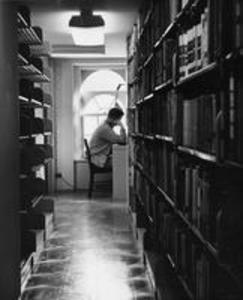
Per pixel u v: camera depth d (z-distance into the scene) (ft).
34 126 16.96
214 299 7.17
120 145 28.53
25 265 13.55
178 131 9.86
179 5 9.70
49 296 12.53
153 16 13.83
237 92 5.65
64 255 16.48
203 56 7.18
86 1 17.47
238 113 5.62
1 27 10.42
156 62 13.28
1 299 10.63
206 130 7.30
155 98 13.75
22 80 15.51
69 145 32.50
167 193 11.53
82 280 13.80
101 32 18.94
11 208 11.53
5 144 10.89
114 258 16.05
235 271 6.04
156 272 12.13
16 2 11.99
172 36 11.42
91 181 29.53
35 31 15.49
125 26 21.81
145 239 14.99
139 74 18.22
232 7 5.79
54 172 32.24
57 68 32.04
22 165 14.29
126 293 12.68
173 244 11.03
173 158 10.57
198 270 8.08
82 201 28.07
